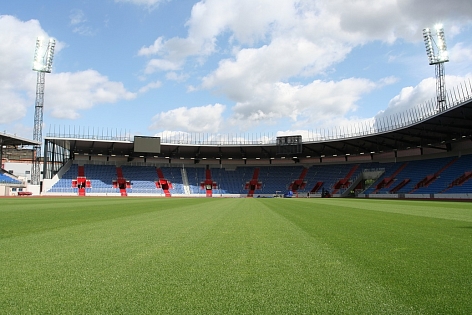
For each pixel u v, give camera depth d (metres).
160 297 3.15
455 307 2.92
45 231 7.76
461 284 3.60
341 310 2.85
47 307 2.88
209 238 6.78
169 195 62.97
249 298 3.14
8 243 6.07
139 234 7.32
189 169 70.94
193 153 68.56
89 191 58.06
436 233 7.71
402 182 52.78
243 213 14.31
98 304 2.96
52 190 55.56
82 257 4.88
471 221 10.81
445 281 3.71
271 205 22.89
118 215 12.73
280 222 10.25
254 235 7.26
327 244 6.12
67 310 2.82
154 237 6.88
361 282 3.67
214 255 5.08
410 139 54.22
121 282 3.62
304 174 69.00
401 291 3.36
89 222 9.95
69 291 3.31
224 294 3.24
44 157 55.72
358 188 61.44
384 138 53.97
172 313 2.76
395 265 4.46
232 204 24.28
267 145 63.31
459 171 46.47
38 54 56.69
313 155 70.06
